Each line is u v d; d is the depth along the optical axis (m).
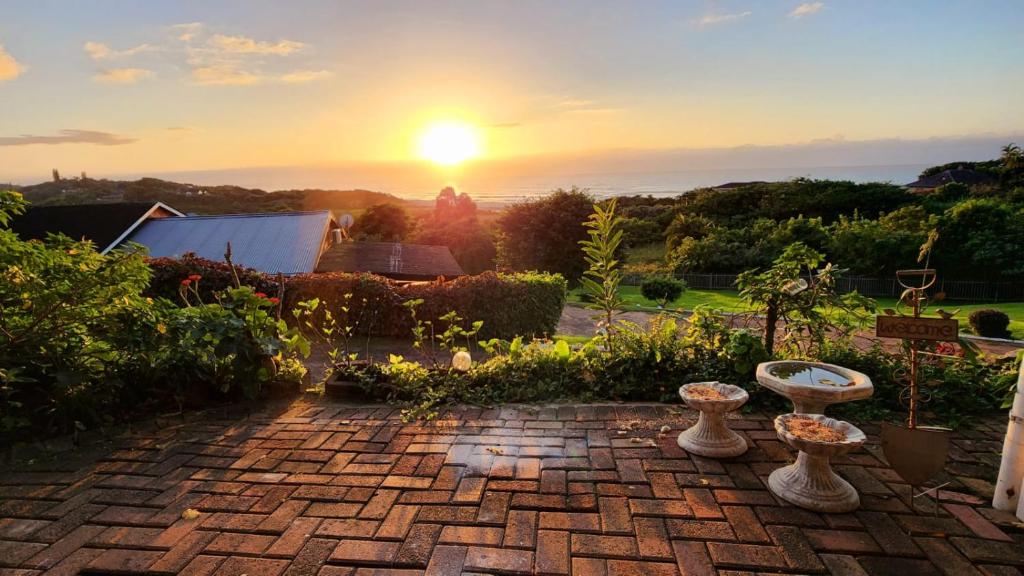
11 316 3.65
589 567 2.22
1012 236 18.58
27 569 2.24
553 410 4.15
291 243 17.78
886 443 2.74
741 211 39.47
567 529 2.50
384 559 2.28
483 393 4.50
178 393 4.27
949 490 2.84
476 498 2.79
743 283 5.06
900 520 2.55
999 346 9.42
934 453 2.63
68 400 3.74
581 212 25.89
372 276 9.55
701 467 3.11
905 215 22.92
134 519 2.62
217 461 3.28
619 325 5.32
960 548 2.33
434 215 35.53
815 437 2.63
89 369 3.88
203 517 2.63
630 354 4.63
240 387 4.52
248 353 4.33
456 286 9.40
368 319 9.28
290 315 9.27
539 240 25.89
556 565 2.24
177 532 2.51
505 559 2.28
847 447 2.53
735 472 3.05
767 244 23.94
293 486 2.95
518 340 5.12
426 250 20.69
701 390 3.45
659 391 4.43
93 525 2.57
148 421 4.01
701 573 2.18
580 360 4.84
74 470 3.17
